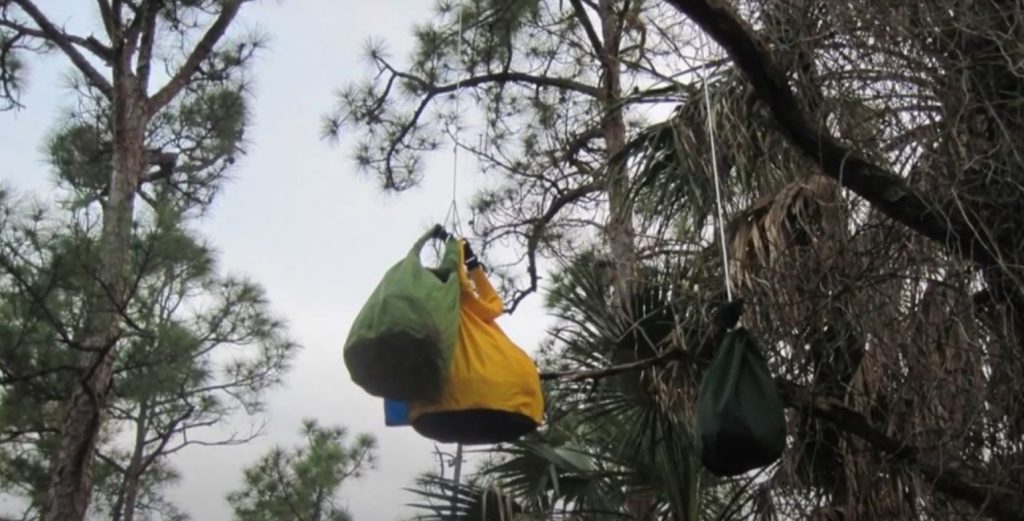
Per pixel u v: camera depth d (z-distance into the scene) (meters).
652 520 5.76
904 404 4.26
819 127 3.85
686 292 4.97
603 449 5.79
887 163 4.05
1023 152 3.88
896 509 4.48
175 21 11.21
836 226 4.36
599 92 10.11
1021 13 3.83
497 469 5.91
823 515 4.69
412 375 3.50
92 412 9.40
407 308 3.46
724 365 3.68
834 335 4.60
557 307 8.35
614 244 5.68
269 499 19.16
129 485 14.14
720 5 3.61
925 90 4.01
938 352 4.13
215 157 12.01
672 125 5.27
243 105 11.97
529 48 11.12
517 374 3.73
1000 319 4.03
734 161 4.93
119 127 10.67
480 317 3.82
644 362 4.54
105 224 9.74
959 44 3.98
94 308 8.85
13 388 9.54
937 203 3.82
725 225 4.88
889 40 3.96
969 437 4.09
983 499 4.06
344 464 19.55
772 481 4.79
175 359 9.91
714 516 5.50
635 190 5.48
